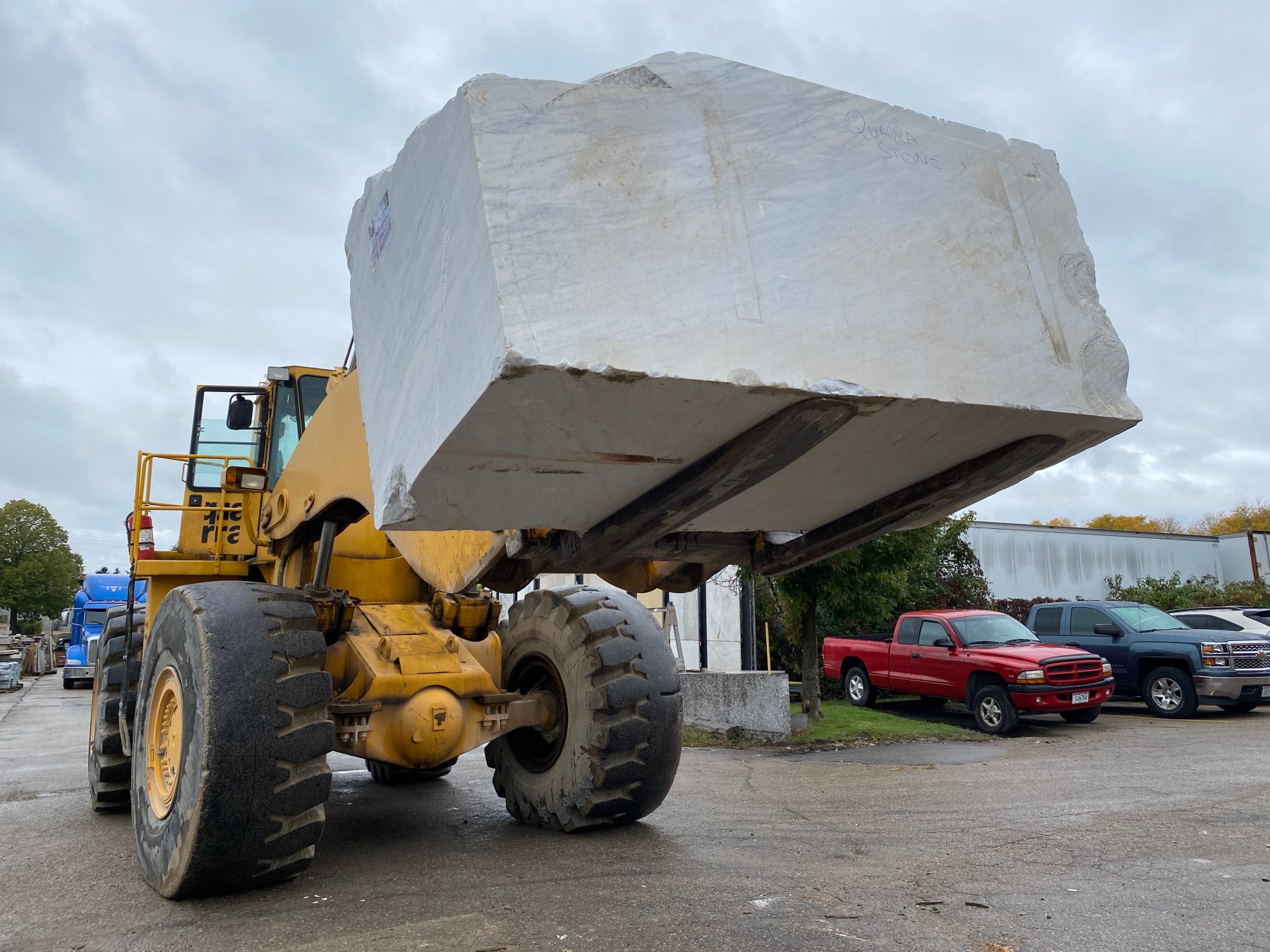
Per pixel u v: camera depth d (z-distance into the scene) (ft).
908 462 8.98
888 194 8.04
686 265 6.97
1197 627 49.78
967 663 38.60
